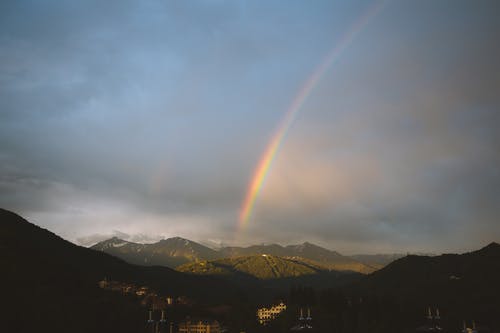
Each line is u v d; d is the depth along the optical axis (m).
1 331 174.38
